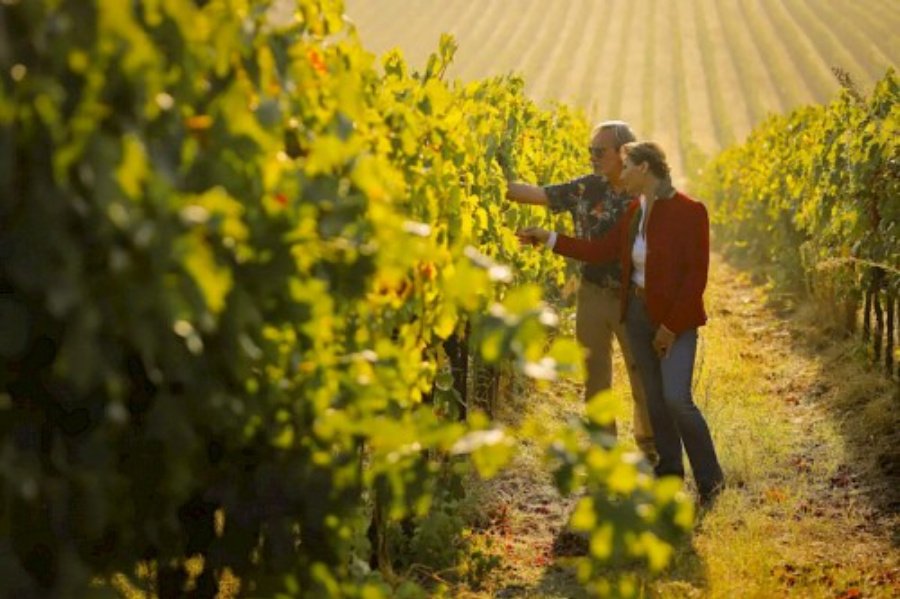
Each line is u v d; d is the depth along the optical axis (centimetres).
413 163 947
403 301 817
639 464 603
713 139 9638
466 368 1523
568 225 2400
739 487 1541
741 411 1853
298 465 684
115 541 671
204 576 759
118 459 658
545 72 11594
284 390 650
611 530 589
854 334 2244
